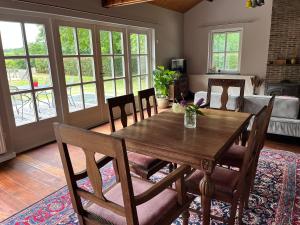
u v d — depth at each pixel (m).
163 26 5.61
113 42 4.39
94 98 4.17
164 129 1.75
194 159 1.35
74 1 3.45
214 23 6.08
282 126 3.01
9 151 2.88
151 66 5.51
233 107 3.26
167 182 1.15
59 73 3.46
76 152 3.03
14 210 1.92
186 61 6.45
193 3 6.07
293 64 5.23
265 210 1.82
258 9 5.47
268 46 5.50
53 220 1.80
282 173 2.37
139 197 1.00
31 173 2.51
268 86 5.54
